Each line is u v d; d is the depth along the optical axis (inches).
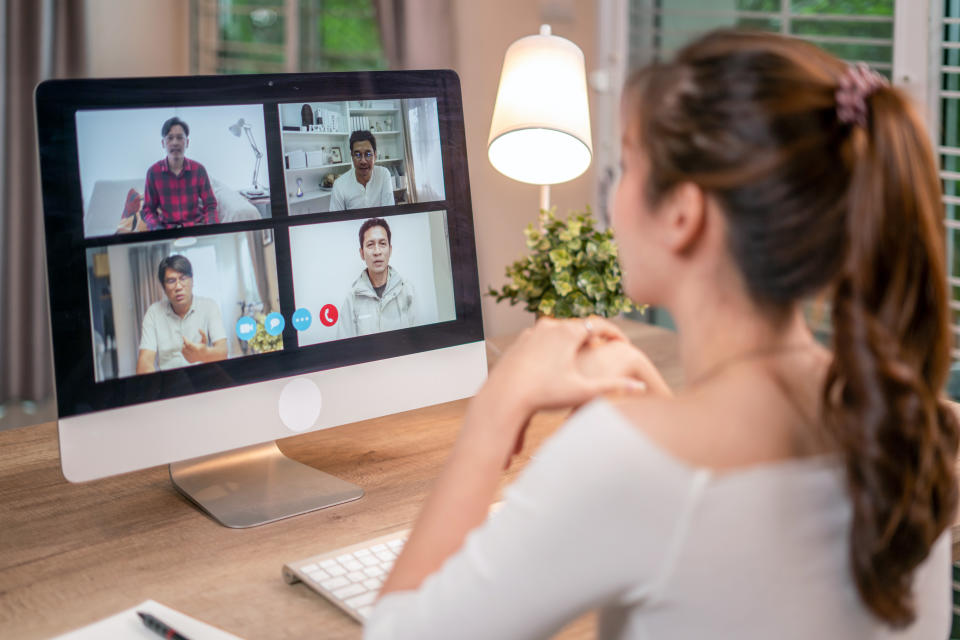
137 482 47.3
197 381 43.1
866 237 22.3
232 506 43.5
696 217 23.8
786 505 22.2
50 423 56.2
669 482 21.4
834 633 23.2
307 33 115.1
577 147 62.4
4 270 96.0
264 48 113.5
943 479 25.3
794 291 23.4
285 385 45.5
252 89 43.8
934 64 83.4
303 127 45.3
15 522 42.2
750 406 23.1
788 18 97.3
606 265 59.6
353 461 50.1
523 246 125.1
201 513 43.4
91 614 34.1
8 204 95.1
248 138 43.9
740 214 23.0
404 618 24.8
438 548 27.5
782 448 22.8
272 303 44.9
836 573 23.1
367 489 46.2
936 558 27.8
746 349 24.3
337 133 46.4
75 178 39.8
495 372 31.0
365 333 47.8
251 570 37.6
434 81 49.7
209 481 46.5
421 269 49.6
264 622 33.3
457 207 50.8
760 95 22.7
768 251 22.9
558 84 58.5
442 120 50.1
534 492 22.7
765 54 23.5
